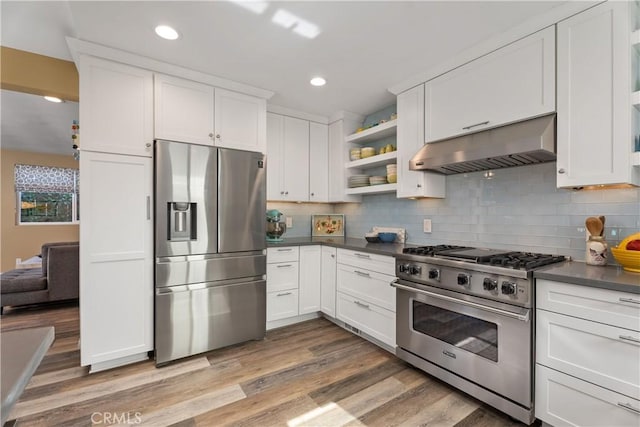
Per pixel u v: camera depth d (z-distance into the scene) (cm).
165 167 230
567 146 169
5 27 203
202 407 180
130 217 223
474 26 185
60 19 194
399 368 226
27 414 172
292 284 307
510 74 192
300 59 227
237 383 205
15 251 599
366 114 349
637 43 148
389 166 290
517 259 178
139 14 175
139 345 227
